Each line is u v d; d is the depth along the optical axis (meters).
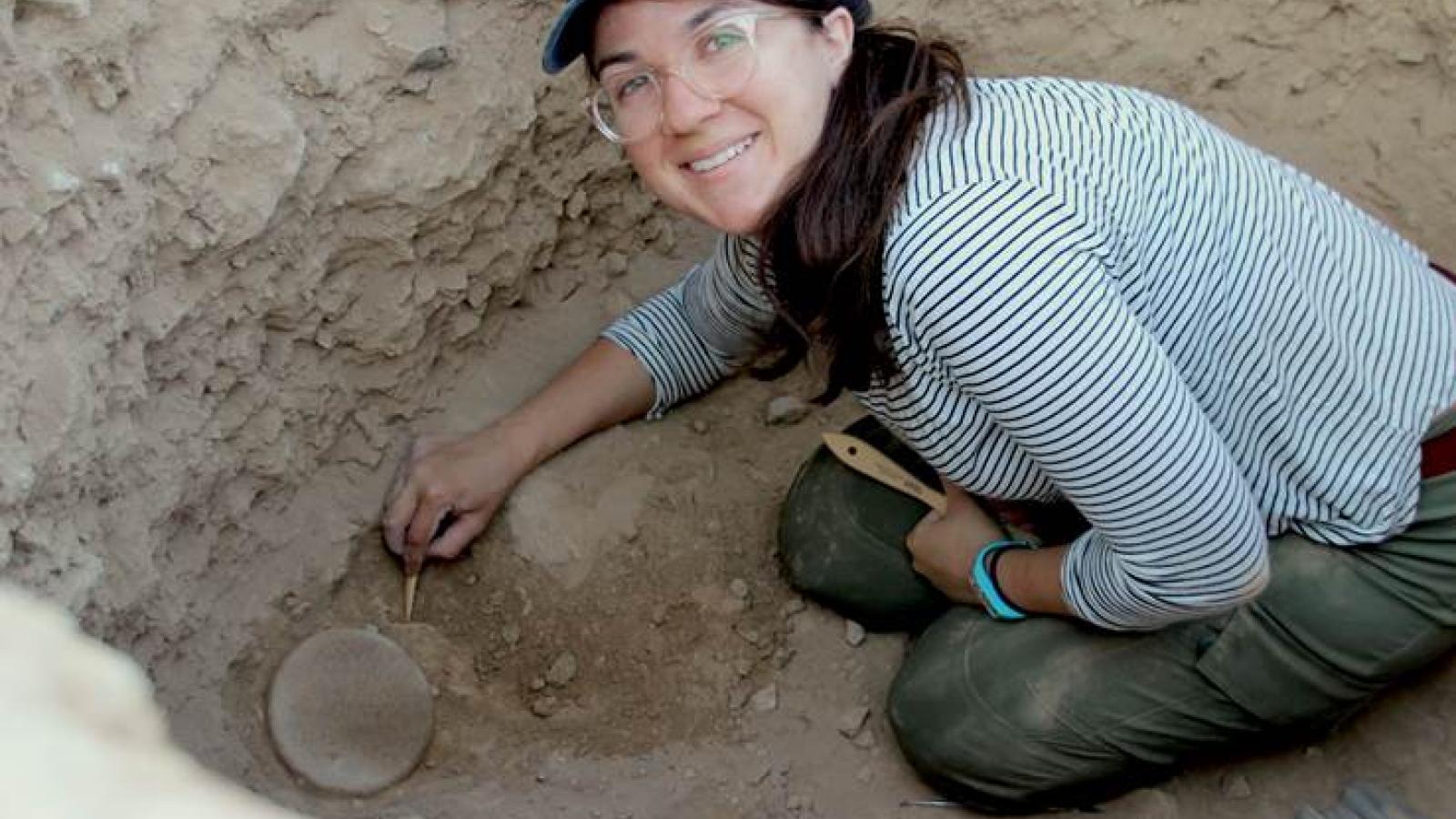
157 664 1.67
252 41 1.67
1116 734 1.72
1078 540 1.66
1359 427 1.58
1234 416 1.60
